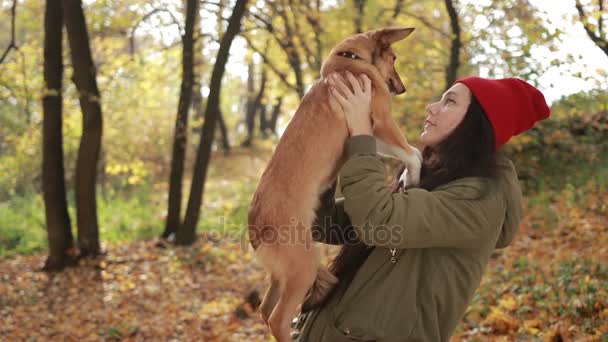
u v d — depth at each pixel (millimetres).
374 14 9633
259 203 2359
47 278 8281
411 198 1716
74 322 6473
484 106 1852
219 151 21531
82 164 8750
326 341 1840
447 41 9656
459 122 1891
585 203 8344
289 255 2266
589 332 4031
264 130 24312
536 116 1968
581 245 6629
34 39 10766
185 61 9438
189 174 17953
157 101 15227
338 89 2371
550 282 5219
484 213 1745
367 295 1803
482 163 1820
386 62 2641
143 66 11492
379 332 1731
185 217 9453
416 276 1773
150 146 15945
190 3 9203
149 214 12945
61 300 7398
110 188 15273
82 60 8383
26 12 10461
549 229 7656
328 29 9469
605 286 4527
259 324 6047
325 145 2318
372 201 1721
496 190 1788
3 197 14055
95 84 8609
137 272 8312
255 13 10172
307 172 2307
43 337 6051
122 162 13094
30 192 14227
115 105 12469
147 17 9969
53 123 8547
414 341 1715
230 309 6535
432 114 1979
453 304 1769
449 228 1709
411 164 2277
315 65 9953
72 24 8234
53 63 8391
